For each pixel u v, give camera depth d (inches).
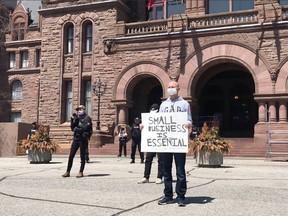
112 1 1075.3
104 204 237.1
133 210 218.7
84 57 1106.1
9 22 1448.1
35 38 1430.9
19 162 658.2
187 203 240.5
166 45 999.0
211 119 1167.6
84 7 1112.8
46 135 635.5
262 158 754.8
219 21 965.2
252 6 1066.7
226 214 207.2
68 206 231.1
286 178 388.8
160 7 1198.9
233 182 351.3
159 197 263.7
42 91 1139.3
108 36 1075.9
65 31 1144.8
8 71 1429.6
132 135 625.3
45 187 315.6
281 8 906.1
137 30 1059.3
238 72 1171.3
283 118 869.8
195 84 975.0
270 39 904.3
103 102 1051.9
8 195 273.7
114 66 1054.4
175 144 239.9
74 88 1104.8
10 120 1419.8
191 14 1065.5
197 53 964.0
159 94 1149.7
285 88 876.0
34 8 1537.9
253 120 1155.9
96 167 524.1
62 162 641.0
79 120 395.9
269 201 248.7
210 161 524.4
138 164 587.5
